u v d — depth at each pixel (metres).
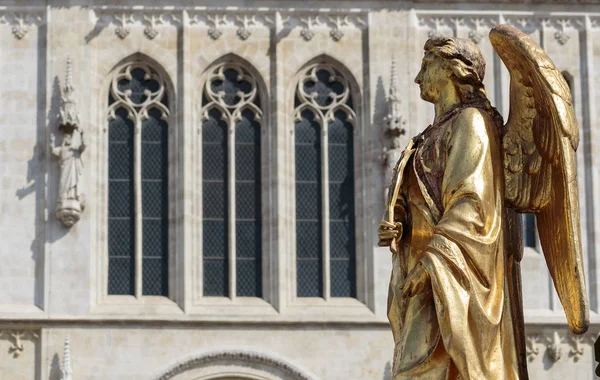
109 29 51.88
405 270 11.44
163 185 51.44
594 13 53.03
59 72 51.41
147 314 49.94
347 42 52.31
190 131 51.53
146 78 51.81
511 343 10.92
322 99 52.19
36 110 51.09
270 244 51.28
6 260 50.09
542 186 11.16
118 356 49.47
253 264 51.31
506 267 11.12
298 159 51.94
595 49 52.97
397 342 11.21
